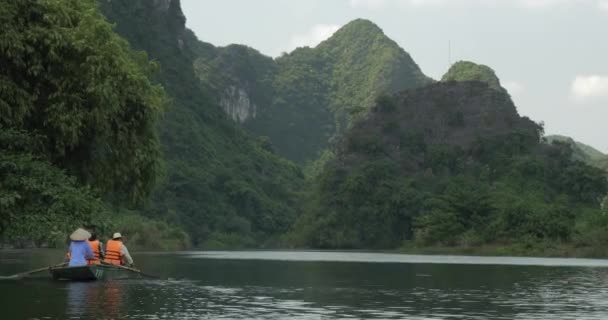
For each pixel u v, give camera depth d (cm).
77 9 2017
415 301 1627
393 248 10750
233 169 16500
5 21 1772
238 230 14462
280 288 1992
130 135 2084
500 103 12725
